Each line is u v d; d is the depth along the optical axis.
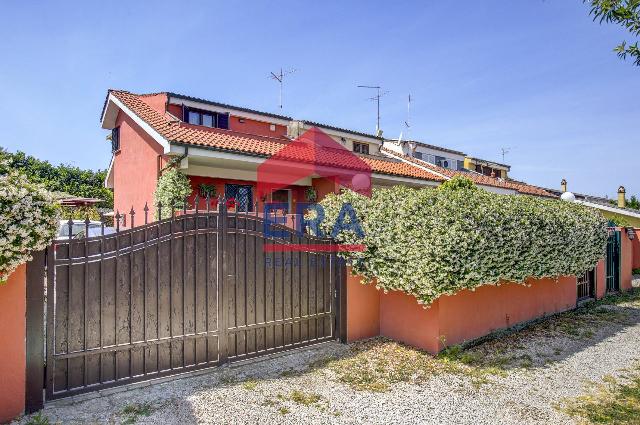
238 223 5.68
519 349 6.61
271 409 4.26
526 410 4.38
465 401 4.59
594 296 11.03
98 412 4.06
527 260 6.95
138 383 4.77
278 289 6.12
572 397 4.75
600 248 9.83
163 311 4.98
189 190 11.54
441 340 6.18
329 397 4.61
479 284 6.04
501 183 24.81
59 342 4.26
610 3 3.94
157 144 12.68
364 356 6.09
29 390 3.96
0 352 3.75
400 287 6.18
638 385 5.13
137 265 4.79
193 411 4.15
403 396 4.69
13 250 3.59
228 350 5.53
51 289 4.20
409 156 24.66
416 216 5.73
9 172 3.88
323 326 6.69
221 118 17.03
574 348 6.70
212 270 5.41
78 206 18.08
